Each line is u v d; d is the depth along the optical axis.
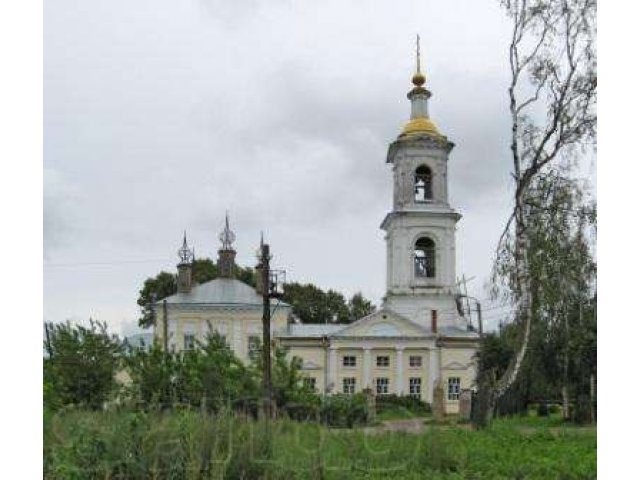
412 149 57.09
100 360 26.98
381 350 56.31
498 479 13.76
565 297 27.48
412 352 56.28
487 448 16.80
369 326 56.41
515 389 34.16
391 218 57.19
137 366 24.92
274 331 58.59
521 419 33.28
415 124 57.97
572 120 27.12
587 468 14.14
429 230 56.78
